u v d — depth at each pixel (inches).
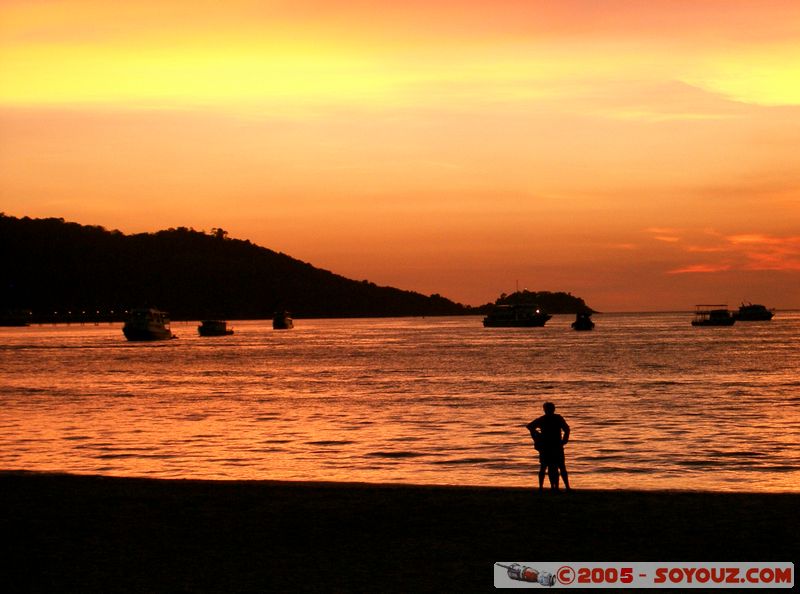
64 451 2347.4
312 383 5054.1
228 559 988.6
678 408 3499.0
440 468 2036.2
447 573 932.0
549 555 992.9
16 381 5359.3
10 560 989.2
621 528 1103.6
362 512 1213.1
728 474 1926.7
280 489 1395.2
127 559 990.4
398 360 7406.5
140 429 2881.4
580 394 4173.2
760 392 4232.3
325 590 877.2
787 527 1099.3
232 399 4089.6
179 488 1406.3
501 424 2962.6
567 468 2009.1
